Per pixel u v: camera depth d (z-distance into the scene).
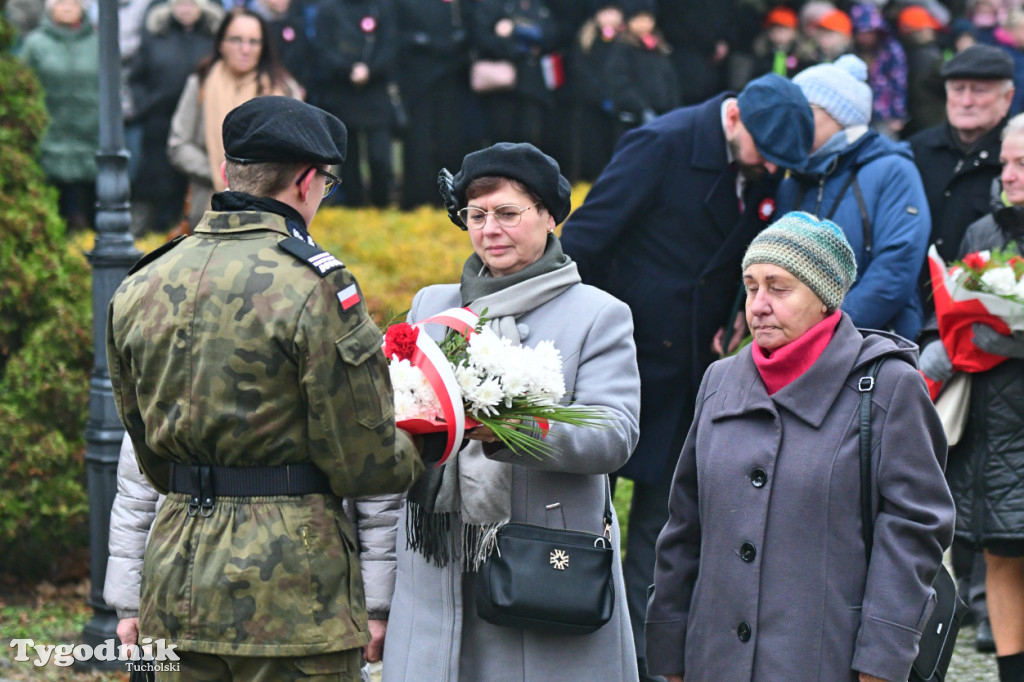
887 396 3.92
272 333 3.61
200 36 13.96
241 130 3.84
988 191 7.94
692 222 6.31
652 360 6.43
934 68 11.61
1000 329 5.87
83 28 13.29
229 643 3.64
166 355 3.73
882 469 3.87
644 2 16.17
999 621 6.23
